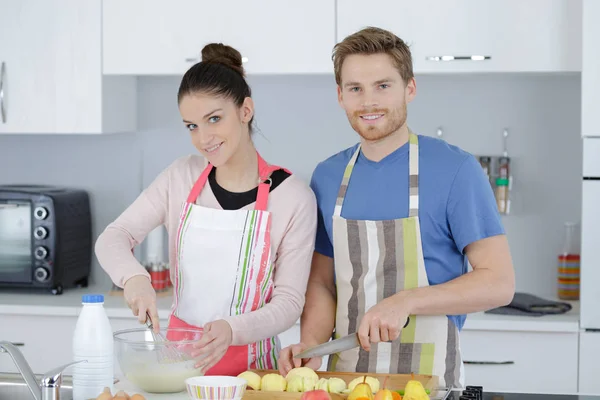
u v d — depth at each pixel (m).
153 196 2.25
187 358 1.83
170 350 1.82
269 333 2.02
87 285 3.82
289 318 2.07
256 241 2.12
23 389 2.00
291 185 2.16
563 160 3.65
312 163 3.77
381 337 1.85
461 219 2.02
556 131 3.65
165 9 3.42
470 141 3.69
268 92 3.77
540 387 3.19
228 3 3.39
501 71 3.27
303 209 2.13
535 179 3.67
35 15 3.48
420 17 3.29
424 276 2.06
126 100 3.72
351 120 2.04
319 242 2.25
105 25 3.46
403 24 3.30
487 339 3.20
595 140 3.06
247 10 3.38
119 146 3.86
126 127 3.73
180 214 2.20
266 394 1.74
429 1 3.28
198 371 1.85
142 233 2.25
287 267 2.13
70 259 3.66
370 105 1.99
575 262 3.55
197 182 2.20
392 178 2.09
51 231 3.53
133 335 1.97
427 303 1.92
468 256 2.05
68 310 3.36
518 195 3.68
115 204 3.88
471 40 3.27
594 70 3.06
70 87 3.49
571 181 3.65
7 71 3.51
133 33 3.45
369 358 2.07
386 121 2.00
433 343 2.04
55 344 3.39
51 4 3.48
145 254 3.79
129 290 2.01
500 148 3.68
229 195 2.17
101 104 3.49
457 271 2.09
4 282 3.56
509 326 3.17
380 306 1.88
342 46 2.02
